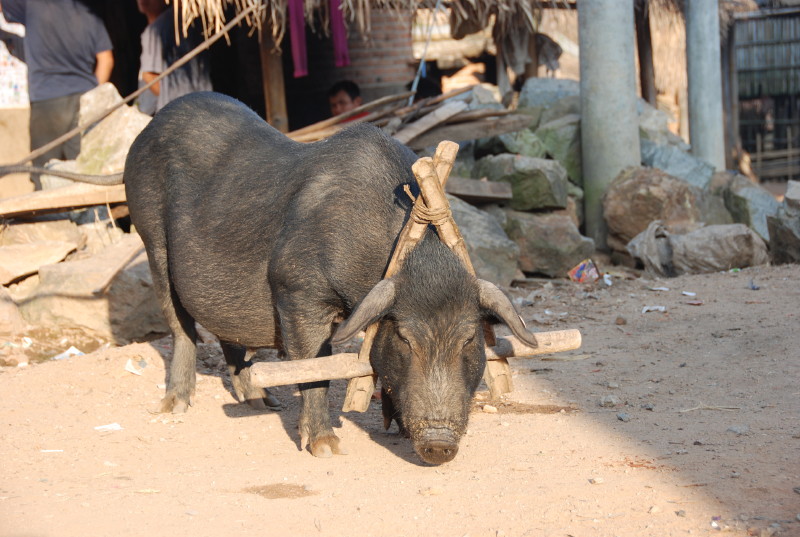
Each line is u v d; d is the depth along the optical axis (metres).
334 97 11.67
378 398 5.79
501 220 10.77
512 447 4.57
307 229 4.40
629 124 11.48
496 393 4.42
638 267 10.89
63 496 3.99
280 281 4.48
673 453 4.32
